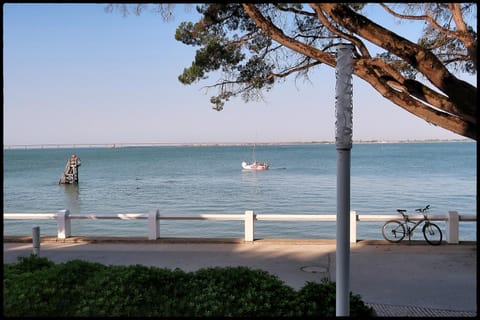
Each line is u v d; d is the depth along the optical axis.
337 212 5.13
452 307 7.53
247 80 10.21
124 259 11.19
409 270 10.02
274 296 6.21
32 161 140.25
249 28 9.49
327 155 161.62
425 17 7.52
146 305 6.06
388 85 6.80
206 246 12.65
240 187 49.09
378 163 95.44
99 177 67.38
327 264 10.56
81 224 24.69
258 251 11.98
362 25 6.03
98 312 5.76
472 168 74.44
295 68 9.64
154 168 93.06
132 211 32.16
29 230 23.70
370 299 8.01
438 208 30.88
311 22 9.37
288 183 53.12
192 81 10.04
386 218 13.18
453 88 5.77
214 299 6.12
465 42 6.69
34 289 6.26
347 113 5.05
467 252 11.71
